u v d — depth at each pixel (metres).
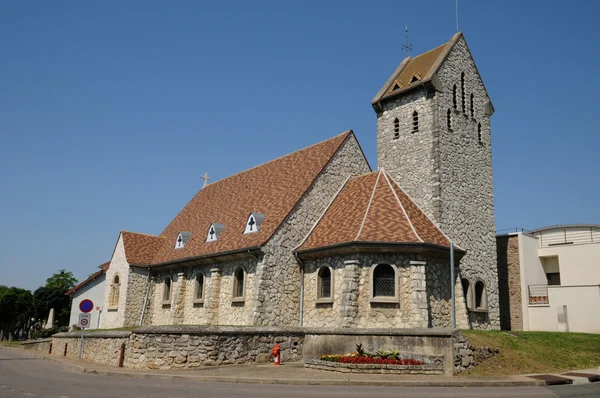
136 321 41.09
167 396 14.73
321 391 15.97
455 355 20.19
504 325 39.66
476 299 32.03
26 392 15.91
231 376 19.42
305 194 31.73
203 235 38.62
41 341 43.41
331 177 33.53
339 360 21.33
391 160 34.66
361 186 32.25
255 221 32.12
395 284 26.00
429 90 33.06
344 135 35.56
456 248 28.05
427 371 19.84
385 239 26.34
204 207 45.62
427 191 31.88
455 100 34.12
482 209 33.94
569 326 36.00
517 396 15.27
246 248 29.80
